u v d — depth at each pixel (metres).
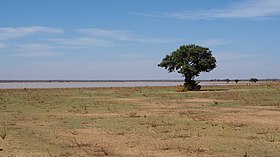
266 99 42.09
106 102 42.25
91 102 42.47
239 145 14.97
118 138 16.97
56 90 82.25
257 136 17.23
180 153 13.47
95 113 29.44
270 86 86.81
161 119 24.69
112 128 20.47
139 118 25.48
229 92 59.38
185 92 63.19
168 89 80.94
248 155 13.05
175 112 29.75
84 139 16.73
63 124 22.39
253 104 36.06
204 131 19.02
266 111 29.25
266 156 12.90
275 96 47.31
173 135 17.78
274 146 14.72
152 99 47.00
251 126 20.70
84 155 13.18
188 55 65.88
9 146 14.95
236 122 22.56
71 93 66.62
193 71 65.50
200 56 66.06
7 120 24.70
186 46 66.75
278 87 78.25
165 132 18.80
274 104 35.44
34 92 71.56
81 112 30.36
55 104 39.56
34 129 20.19
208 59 65.69
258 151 13.75
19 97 53.66
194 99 45.53
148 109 32.81
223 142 15.71
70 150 14.09
